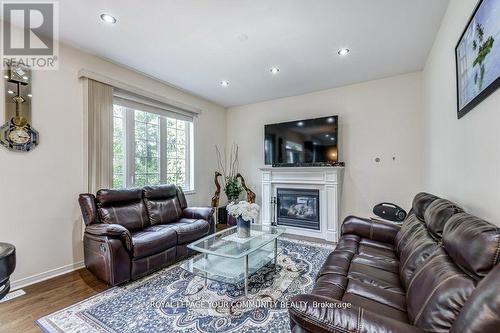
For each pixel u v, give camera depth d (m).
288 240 3.75
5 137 2.24
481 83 1.39
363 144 3.82
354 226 2.49
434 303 0.94
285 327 1.70
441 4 2.05
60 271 2.59
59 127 2.61
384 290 1.43
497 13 1.19
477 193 1.54
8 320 1.80
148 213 3.17
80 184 2.77
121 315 1.85
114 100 3.16
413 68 3.33
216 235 2.70
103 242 2.28
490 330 0.66
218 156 5.07
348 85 3.95
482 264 0.91
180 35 2.50
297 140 4.20
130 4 2.02
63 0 1.97
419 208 2.07
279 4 2.03
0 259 1.52
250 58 3.02
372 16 2.20
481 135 1.46
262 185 4.54
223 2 2.00
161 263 2.64
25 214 2.37
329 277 1.61
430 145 2.91
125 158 3.40
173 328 1.70
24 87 2.36
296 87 4.05
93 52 2.85
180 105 4.05
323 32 2.45
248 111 5.04
